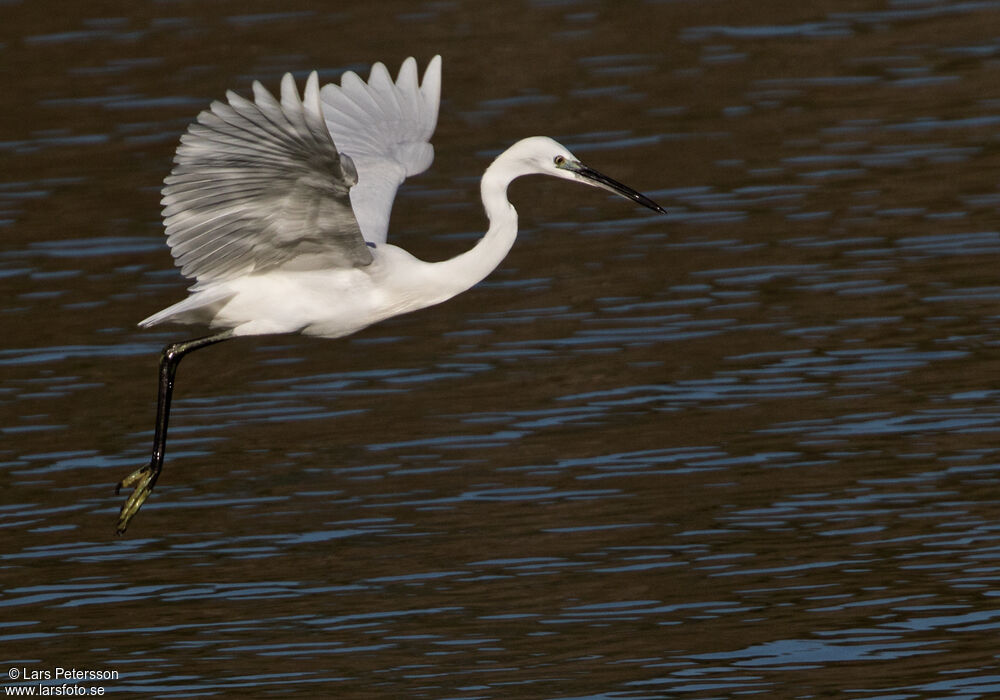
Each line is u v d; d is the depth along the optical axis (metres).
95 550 12.52
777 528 12.31
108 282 18.67
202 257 10.02
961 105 23.08
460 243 19.12
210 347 17.06
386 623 11.16
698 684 10.15
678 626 10.93
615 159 21.80
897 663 10.29
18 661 10.80
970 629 10.66
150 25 28.17
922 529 12.14
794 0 28.91
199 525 12.88
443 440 14.26
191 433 14.73
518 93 24.52
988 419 13.97
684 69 25.33
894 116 22.86
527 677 10.32
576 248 19.28
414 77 12.09
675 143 22.27
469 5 28.81
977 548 11.78
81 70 25.97
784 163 21.38
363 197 11.68
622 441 14.02
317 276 10.54
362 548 12.32
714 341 16.19
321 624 11.19
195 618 11.34
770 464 13.41
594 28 27.53
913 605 11.03
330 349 16.81
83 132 23.47
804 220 19.42
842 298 17.06
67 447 14.46
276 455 14.14
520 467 13.61
